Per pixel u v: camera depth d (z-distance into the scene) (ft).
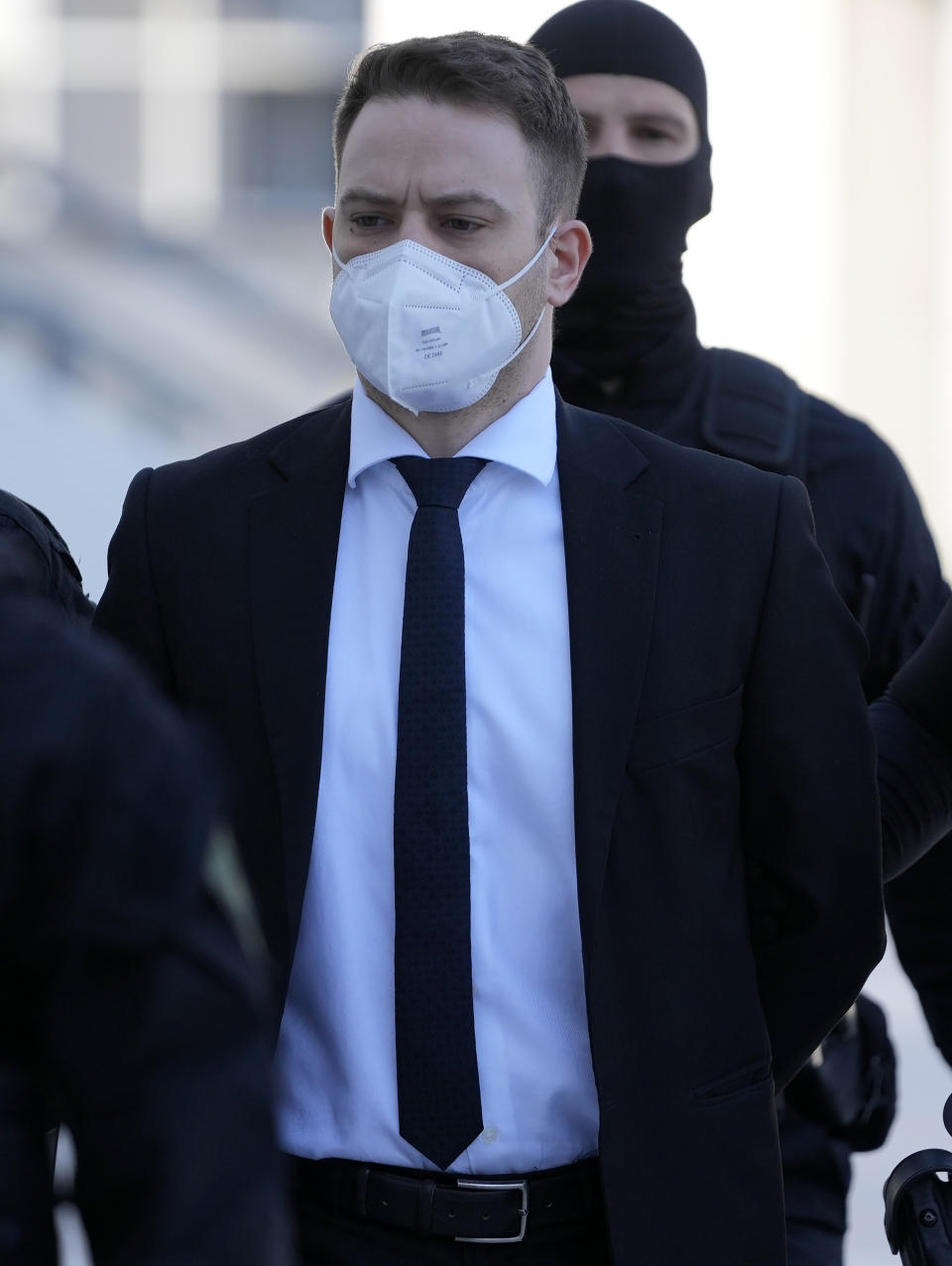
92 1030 13.33
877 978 56.65
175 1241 13.08
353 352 22.09
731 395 29.17
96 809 13.42
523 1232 21.39
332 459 22.77
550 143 22.45
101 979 13.33
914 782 24.85
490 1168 21.34
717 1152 21.40
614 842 21.43
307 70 84.43
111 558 23.15
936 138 73.97
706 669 21.97
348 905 21.53
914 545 29.14
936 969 27.35
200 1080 13.41
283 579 22.25
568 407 23.24
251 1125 13.52
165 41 84.58
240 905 14.29
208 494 22.94
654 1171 21.18
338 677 21.99
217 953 13.66
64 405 59.21
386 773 21.61
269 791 21.76
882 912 23.04
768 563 22.45
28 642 13.80
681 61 29.04
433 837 21.25
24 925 13.39
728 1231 21.36
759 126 74.18
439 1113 21.18
